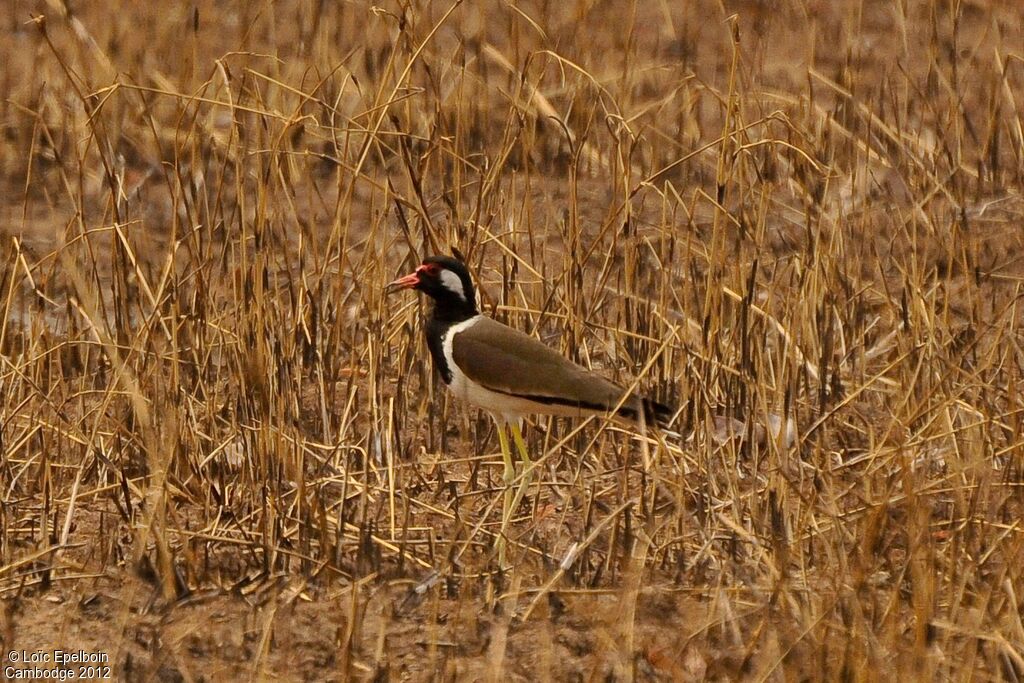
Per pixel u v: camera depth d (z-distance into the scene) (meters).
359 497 12.03
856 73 19.33
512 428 11.74
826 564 10.66
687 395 13.03
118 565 11.18
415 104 17.62
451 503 11.86
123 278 14.22
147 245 15.38
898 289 15.81
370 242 14.14
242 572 11.08
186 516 11.79
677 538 11.06
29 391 13.19
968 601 10.62
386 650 10.32
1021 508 11.73
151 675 10.15
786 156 17.80
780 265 15.89
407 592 10.84
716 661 10.04
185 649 10.39
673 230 14.38
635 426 11.53
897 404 13.02
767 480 11.75
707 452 11.58
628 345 13.90
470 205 14.97
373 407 12.84
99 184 17.88
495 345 11.59
